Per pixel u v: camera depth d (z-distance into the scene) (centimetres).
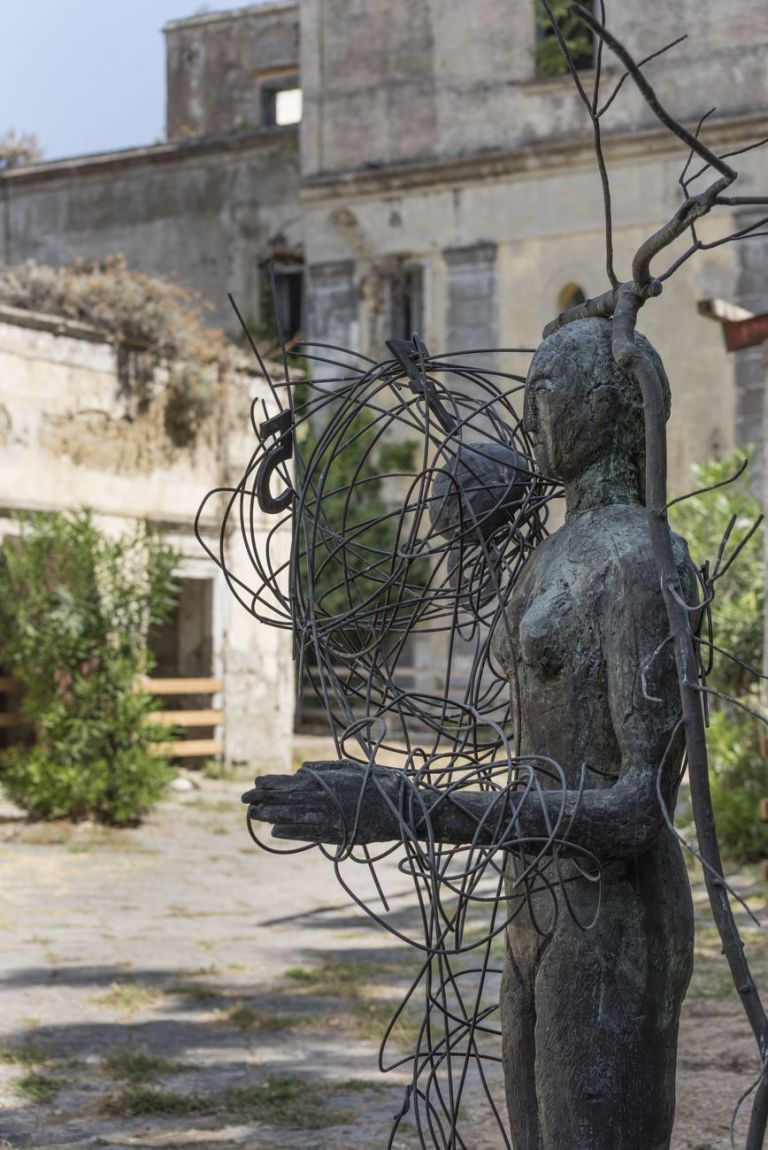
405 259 2502
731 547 1502
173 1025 732
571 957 319
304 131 2575
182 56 3284
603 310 337
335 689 338
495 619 349
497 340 2428
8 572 1439
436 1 2477
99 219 2941
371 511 2283
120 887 1136
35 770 1410
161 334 1706
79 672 1419
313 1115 592
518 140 2405
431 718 357
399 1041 705
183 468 1756
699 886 1086
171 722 1730
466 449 388
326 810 301
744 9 2250
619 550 320
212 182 2841
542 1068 323
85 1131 572
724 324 1166
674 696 306
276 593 372
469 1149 548
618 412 333
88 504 1623
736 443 2241
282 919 1026
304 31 2575
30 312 1554
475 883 304
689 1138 544
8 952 890
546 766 328
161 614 1477
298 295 2792
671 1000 323
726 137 2262
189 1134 570
